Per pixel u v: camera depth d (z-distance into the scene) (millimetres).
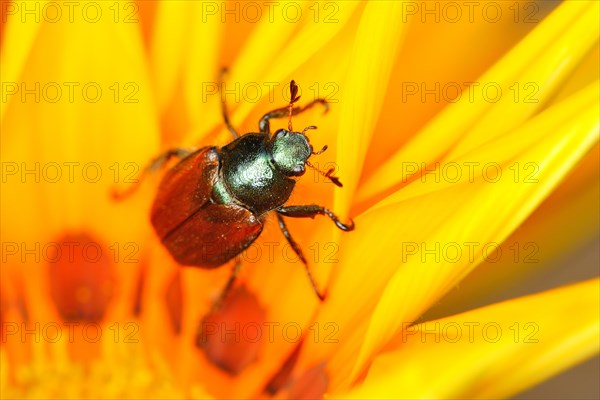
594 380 146
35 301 136
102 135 133
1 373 134
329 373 131
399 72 130
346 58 129
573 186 130
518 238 131
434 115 130
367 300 130
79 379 136
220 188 137
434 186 124
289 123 138
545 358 121
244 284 137
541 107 126
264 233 138
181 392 136
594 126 123
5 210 134
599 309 121
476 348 121
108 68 131
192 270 137
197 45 129
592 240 131
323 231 135
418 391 121
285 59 125
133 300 138
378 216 128
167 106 131
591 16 125
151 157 133
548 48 125
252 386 135
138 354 137
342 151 125
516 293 131
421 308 125
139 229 138
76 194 135
